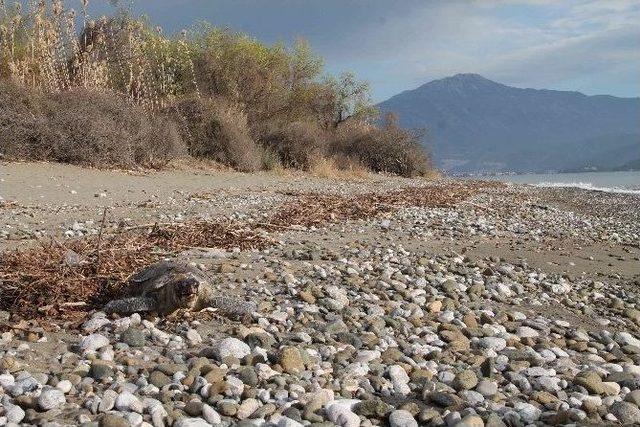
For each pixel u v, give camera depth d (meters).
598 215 22.77
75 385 4.40
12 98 18.42
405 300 7.75
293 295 7.37
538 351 6.08
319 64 36.06
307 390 4.56
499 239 13.58
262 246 10.39
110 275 7.30
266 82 31.83
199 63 29.44
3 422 3.75
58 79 20.77
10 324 5.82
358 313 6.90
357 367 5.07
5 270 7.17
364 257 10.15
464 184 36.66
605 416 4.34
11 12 20.27
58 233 10.59
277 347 5.52
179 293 6.18
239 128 26.55
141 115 21.72
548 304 8.27
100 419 3.77
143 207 14.34
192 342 5.57
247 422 3.87
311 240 11.52
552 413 4.31
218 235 10.70
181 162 23.59
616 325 7.51
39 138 18.31
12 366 4.65
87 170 18.50
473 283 8.98
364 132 38.66
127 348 5.27
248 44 31.36
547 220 18.66
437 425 4.11
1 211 12.23
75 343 5.43
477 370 5.32
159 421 3.84
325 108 38.84
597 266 11.31
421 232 13.43
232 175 23.50
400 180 33.91
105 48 22.34
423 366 5.33
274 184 22.55
